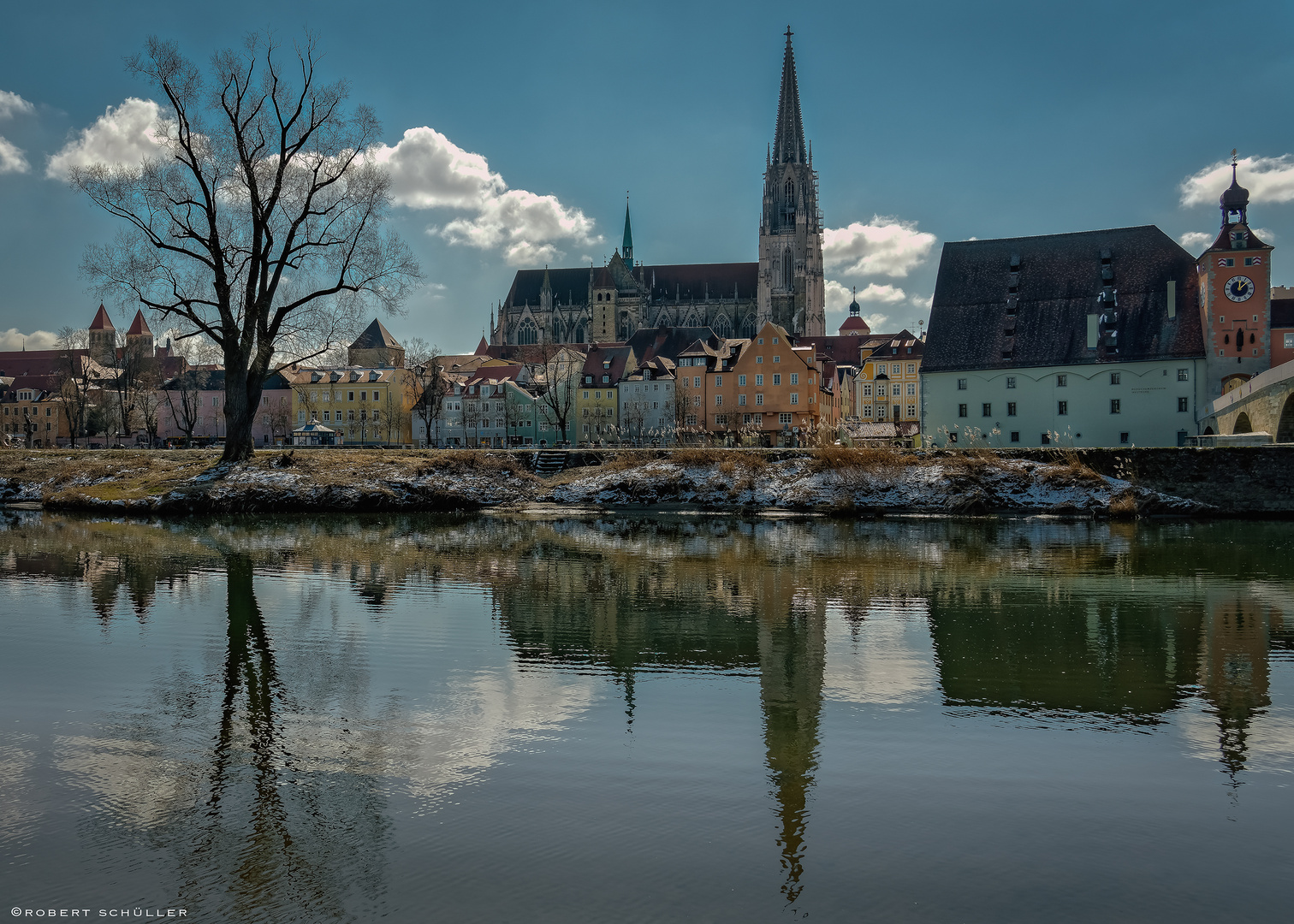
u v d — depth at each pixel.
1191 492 57.09
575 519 53.53
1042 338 88.25
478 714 15.11
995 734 14.34
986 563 34.16
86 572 29.94
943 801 11.87
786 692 16.52
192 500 53.47
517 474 67.50
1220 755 13.53
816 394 140.00
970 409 89.88
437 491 59.75
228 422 59.25
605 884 9.76
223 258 56.16
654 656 19.08
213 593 26.05
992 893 9.64
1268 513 55.31
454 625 21.91
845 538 43.31
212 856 10.31
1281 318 90.31
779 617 23.36
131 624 21.75
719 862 10.24
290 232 57.09
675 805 11.65
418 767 12.80
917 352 160.75
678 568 32.28
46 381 192.88
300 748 13.53
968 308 92.62
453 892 9.58
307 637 20.56
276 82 55.09
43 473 66.12
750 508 59.22
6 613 22.84
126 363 143.12
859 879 9.91
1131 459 58.66
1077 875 10.02
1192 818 11.42
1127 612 24.31
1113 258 89.75
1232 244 80.44
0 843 10.59
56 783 12.21
